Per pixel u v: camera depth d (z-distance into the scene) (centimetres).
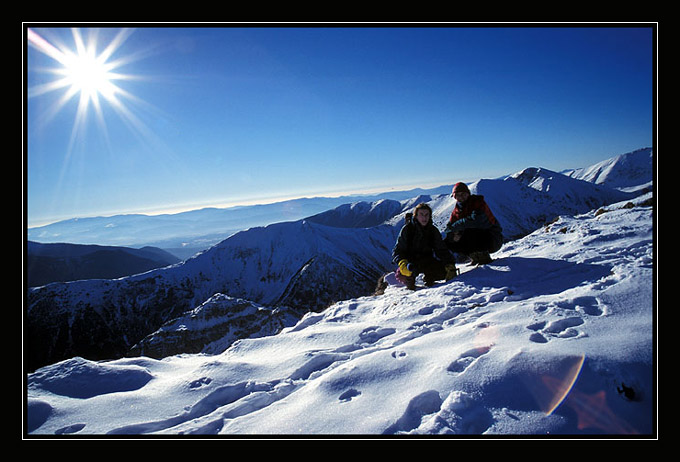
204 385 396
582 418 240
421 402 289
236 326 6900
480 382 288
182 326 6675
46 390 396
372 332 498
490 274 606
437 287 629
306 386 365
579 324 344
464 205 689
